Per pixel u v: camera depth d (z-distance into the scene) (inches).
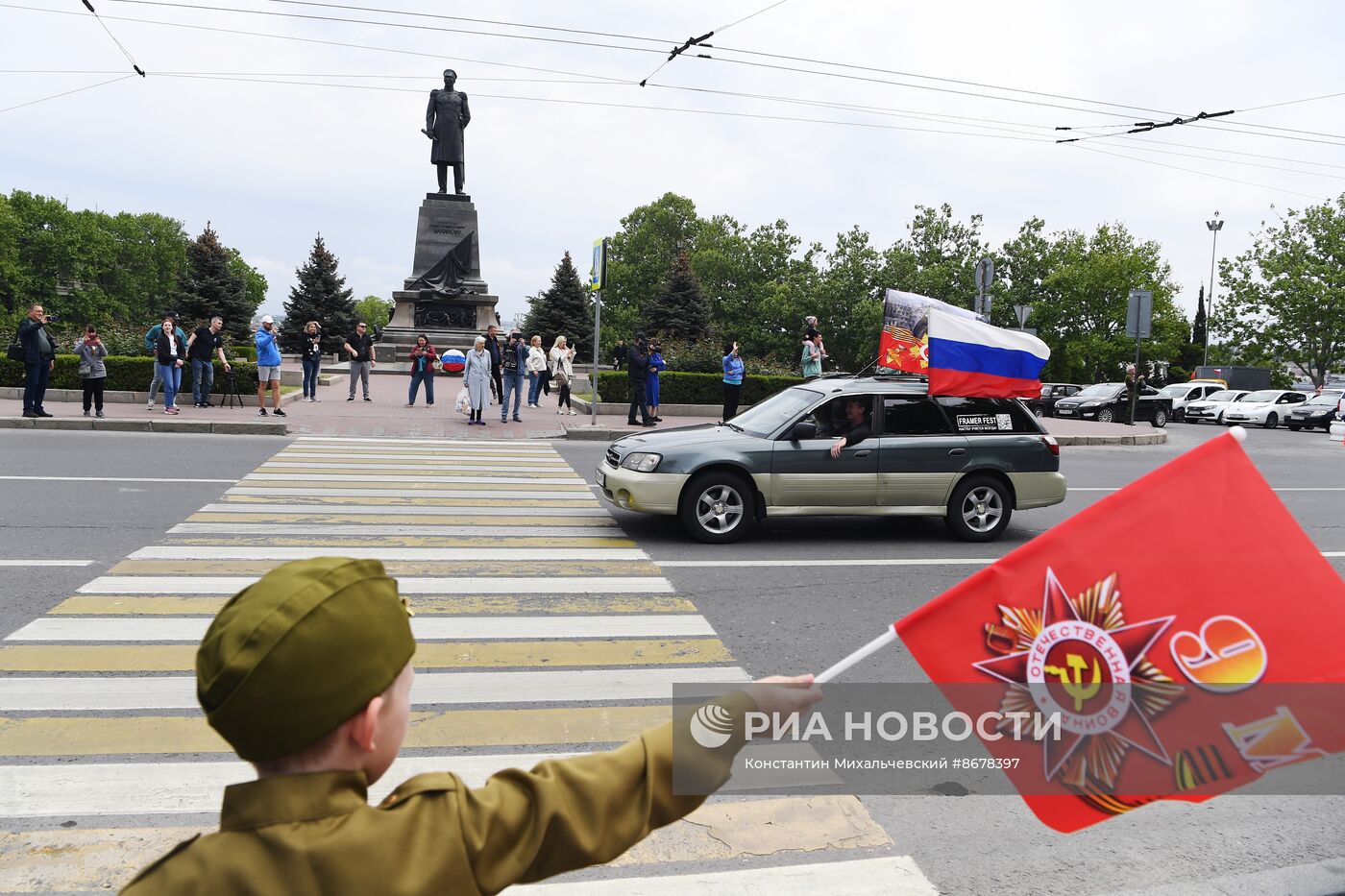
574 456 584.4
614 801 53.8
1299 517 466.0
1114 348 2247.8
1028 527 416.8
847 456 364.2
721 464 355.6
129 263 3873.0
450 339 1373.0
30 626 228.5
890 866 139.8
